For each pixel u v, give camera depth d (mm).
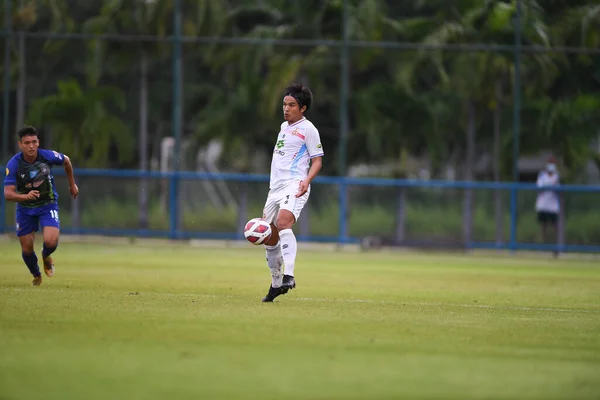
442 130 120062
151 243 86562
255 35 115812
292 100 36281
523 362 24078
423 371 22328
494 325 31281
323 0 115000
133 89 128375
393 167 122438
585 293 47438
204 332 27172
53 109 101062
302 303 36344
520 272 63625
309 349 24781
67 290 39031
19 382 20047
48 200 39875
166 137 130375
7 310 31125
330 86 128500
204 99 130750
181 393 19172
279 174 36438
